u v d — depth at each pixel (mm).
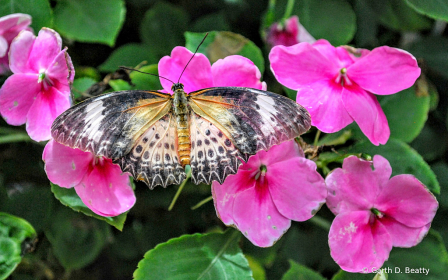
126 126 499
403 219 508
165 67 509
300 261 572
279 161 502
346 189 504
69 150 501
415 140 563
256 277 545
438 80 568
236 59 507
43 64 506
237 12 578
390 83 511
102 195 504
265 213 501
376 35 573
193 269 518
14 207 551
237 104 498
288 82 509
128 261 608
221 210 499
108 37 535
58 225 564
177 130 501
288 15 539
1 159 558
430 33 572
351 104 506
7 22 515
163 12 571
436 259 524
